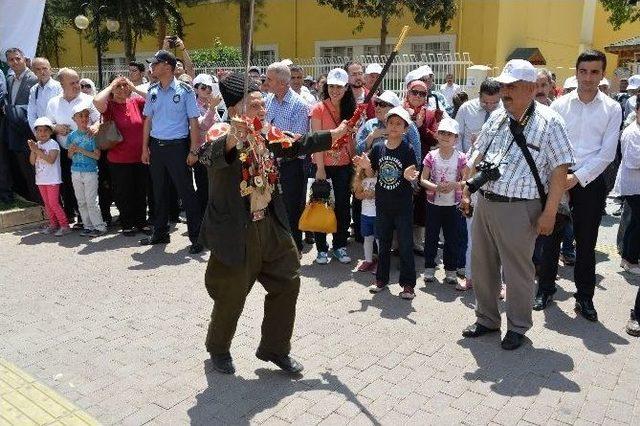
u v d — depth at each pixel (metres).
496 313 4.45
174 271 5.89
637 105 5.63
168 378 3.80
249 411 3.44
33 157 7.03
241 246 3.42
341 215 6.18
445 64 13.41
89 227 7.24
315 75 16.02
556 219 4.25
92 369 3.92
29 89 7.68
